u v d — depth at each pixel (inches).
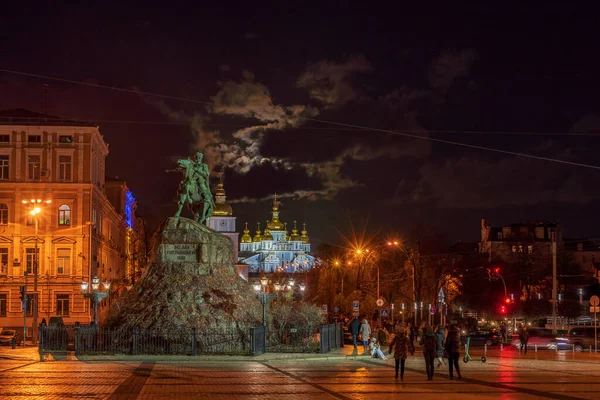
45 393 1035.3
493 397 1029.8
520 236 6053.2
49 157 3378.4
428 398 1011.3
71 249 3351.4
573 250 6215.6
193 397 1003.9
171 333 1889.8
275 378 1290.6
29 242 3341.5
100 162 3855.8
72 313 3312.0
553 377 1360.7
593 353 2428.6
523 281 4926.2
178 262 2062.0
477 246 6397.6
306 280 5359.3
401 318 3880.4
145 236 3806.6
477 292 4793.3
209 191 2212.1
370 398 1007.0
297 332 2138.3
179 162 2165.4
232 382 1214.9
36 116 3474.4
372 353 1914.4
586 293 4805.6
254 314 2062.0
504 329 3139.8
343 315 3570.4
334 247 4517.7
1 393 1032.2
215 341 1900.8
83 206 3376.0
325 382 1225.4
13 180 3353.8
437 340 1585.9
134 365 1581.0
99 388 1109.1
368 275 4001.0
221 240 2128.4
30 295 2694.4
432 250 3855.8
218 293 2016.5
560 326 3777.1
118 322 1957.4
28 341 2822.3
